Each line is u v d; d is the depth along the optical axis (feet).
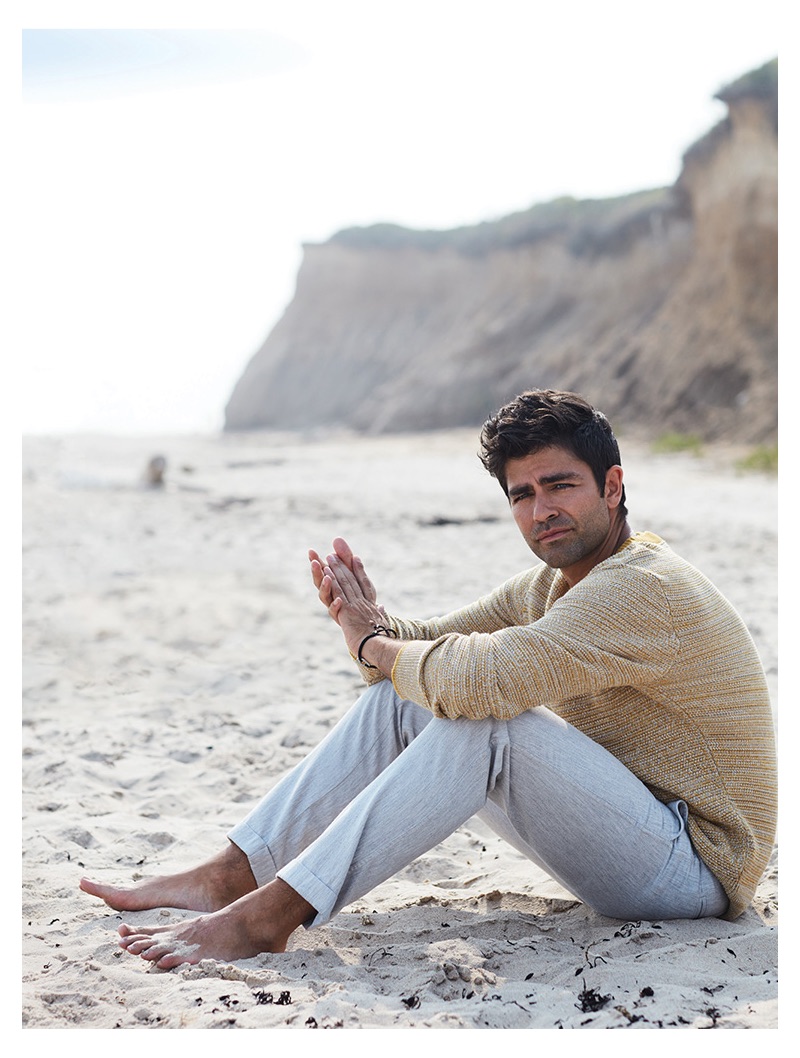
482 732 7.31
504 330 112.57
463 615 8.84
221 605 22.89
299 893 7.22
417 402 113.09
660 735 7.60
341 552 8.46
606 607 7.16
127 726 14.66
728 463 57.31
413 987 6.79
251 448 95.96
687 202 91.76
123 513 38.86
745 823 7.50
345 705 15.40
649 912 7.59
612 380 83.56
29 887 9.14
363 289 156.66
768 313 74.02
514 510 7.75
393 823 7.21
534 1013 6.40
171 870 9.54
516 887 9.01
